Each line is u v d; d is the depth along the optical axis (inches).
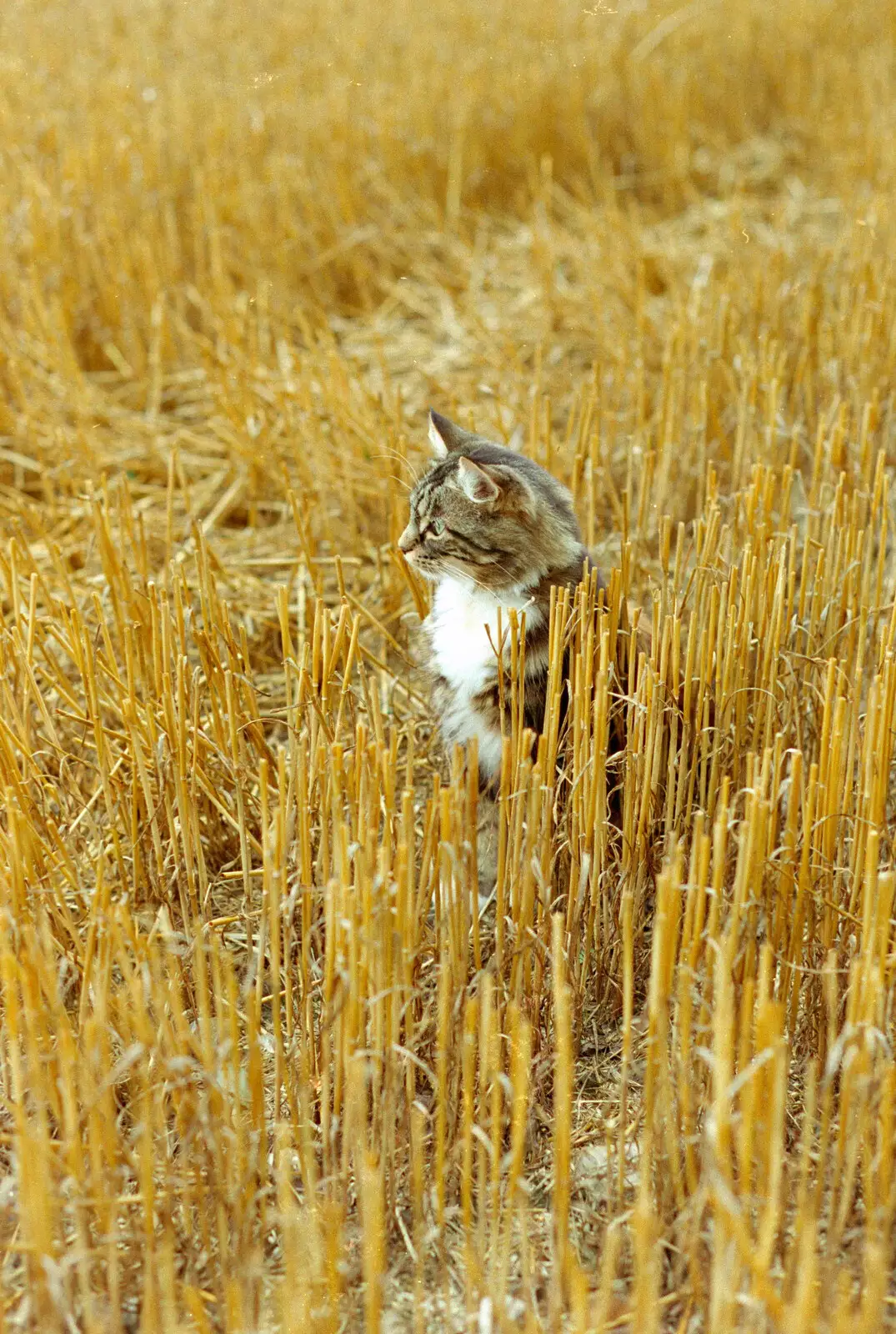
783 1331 340.8
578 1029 498.3
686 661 517.0
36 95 1334.9
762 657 552.7
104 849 515.2
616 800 554.3
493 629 556.7
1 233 1079.6
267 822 453.4
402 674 701.3
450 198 1246.9
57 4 1667.1
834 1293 386.3
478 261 1154.0
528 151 1357.0
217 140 1268.5
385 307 1117.1
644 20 1604.3
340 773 456.8
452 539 555.2
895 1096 386.6
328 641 546.3
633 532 775.1
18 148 1215.6
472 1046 394.3
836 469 757.3
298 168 1227.9
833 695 525.3
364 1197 374.0
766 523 632.4
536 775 442.9
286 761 491.8
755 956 459.2
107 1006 414.6
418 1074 470.3
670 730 514.9
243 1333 369.7
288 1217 368.5
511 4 1636.3
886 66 1499.8
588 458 796.6
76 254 1085.1
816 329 899.4
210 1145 392.2
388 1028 417.7
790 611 590.2
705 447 829.2
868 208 1136.8
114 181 1190.3
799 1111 463.5
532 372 989.2
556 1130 378.3
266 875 435.5
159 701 567.5
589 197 1286.9
